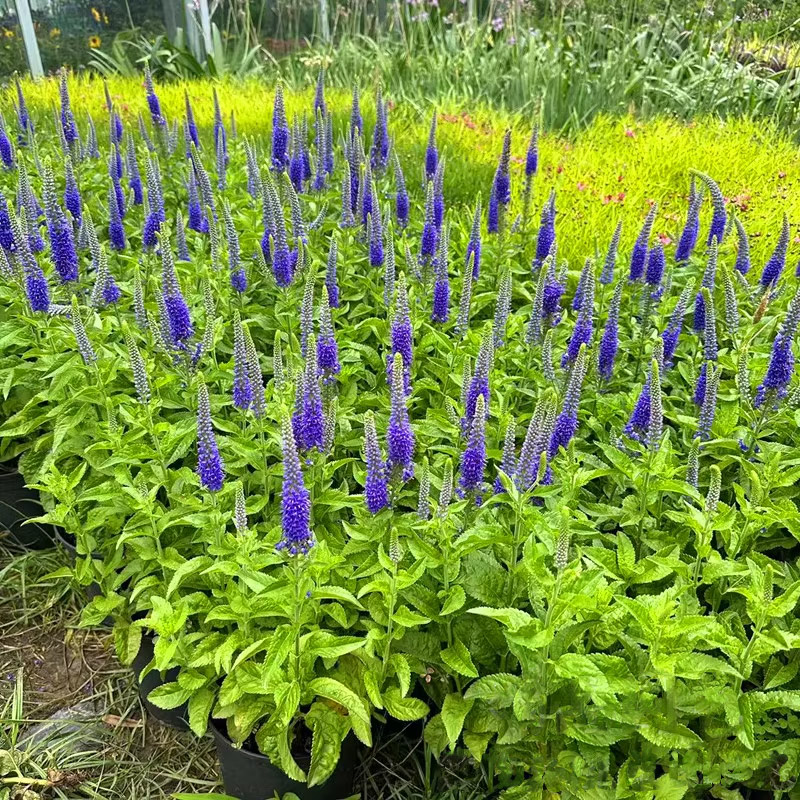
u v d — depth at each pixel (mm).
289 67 3080
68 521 845
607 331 983
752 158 2102
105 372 936
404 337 881
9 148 1626
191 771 807
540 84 2662
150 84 1825
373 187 1344
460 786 754
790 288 1300
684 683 628
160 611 678
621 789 620
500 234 1398
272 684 642
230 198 1600
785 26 3010
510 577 723
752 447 909
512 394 1075
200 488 852
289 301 1149
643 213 1729
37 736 840
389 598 674
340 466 890
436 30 3246
